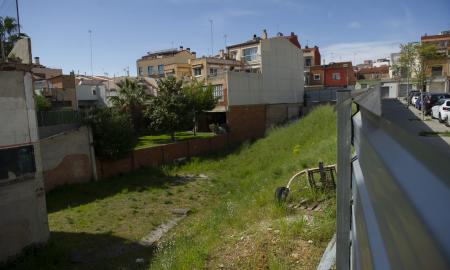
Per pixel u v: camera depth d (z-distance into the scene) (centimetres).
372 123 171
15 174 983
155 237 1140
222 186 1717
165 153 2278
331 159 1115
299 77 4231
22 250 992
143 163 2131
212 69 4125
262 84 3503
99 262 958
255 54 4394
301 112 4091
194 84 3073
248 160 2155
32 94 1037
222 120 3394
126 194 1638
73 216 1345
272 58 3638
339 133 234
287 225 640
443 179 69
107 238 1135
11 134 973
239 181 1748
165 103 2688
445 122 1709
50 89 3509
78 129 1778
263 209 838
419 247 69
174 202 1509
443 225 61
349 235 241
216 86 3188
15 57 1005
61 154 1697
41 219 1053
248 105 3306
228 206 1079
